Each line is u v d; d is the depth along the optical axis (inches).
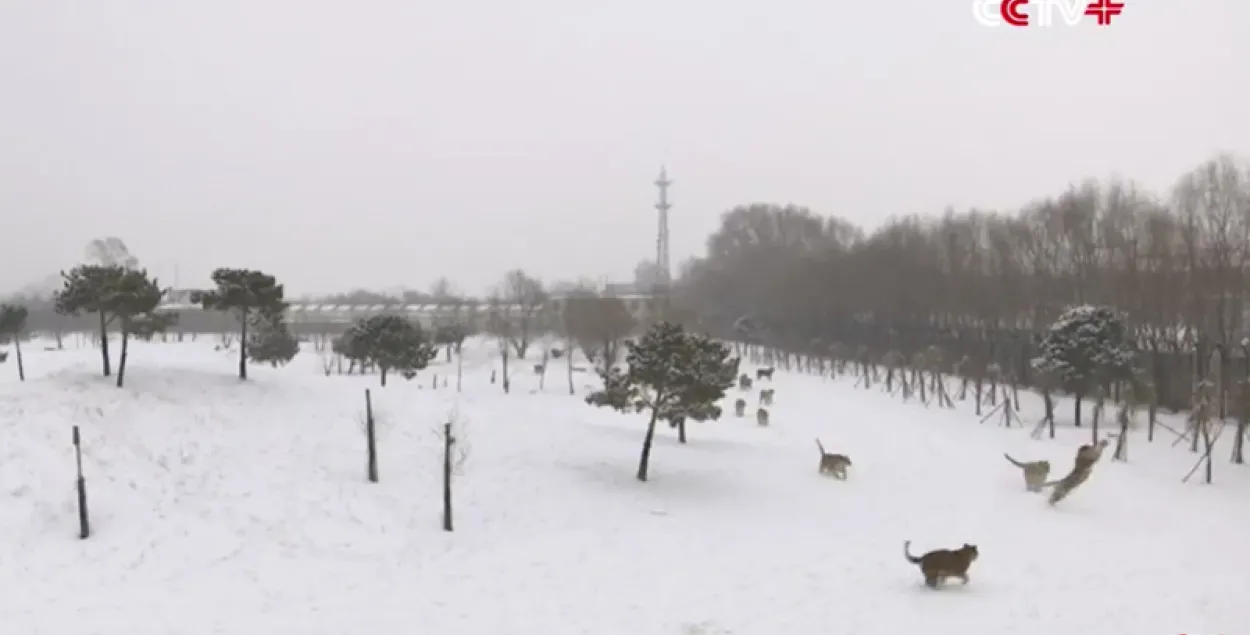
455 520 867.4
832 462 1164.5
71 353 1859.0
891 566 783.1
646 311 3479.3
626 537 858.1
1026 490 1111.0
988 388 2160.4
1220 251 1743.4
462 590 695.7
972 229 3058.6
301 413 1129.4
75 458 836.0
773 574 753.6
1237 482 1153.4
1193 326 1932.8
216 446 951.0
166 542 733.9
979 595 698.8
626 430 1376.7
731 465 1195.9
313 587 684.1
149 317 1191.6
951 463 1289.4
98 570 674.8
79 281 1106.1
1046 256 2348.7
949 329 2630.4
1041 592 708.0
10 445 824.3
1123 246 2018.9
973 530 917.2
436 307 4569.4
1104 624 632.4
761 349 3836.1
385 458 1011.9
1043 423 1536.7
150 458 885.8
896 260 2815.0
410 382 1660.9
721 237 4997.5
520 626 624.1
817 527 924.0
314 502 850.8
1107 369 1550.2
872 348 2765.7
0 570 652.1
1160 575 755.4
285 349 1988.2
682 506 983.6
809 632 620.1
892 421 1710.1
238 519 792.9
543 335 3368.6
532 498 954.1
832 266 3164.4
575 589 705.0
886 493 1095.0
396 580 712.4
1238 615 650.8
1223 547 850.8
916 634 615.2
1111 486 1125.7
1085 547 848.3
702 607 669.3
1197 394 1427.2
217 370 1366.9
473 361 2810.0
